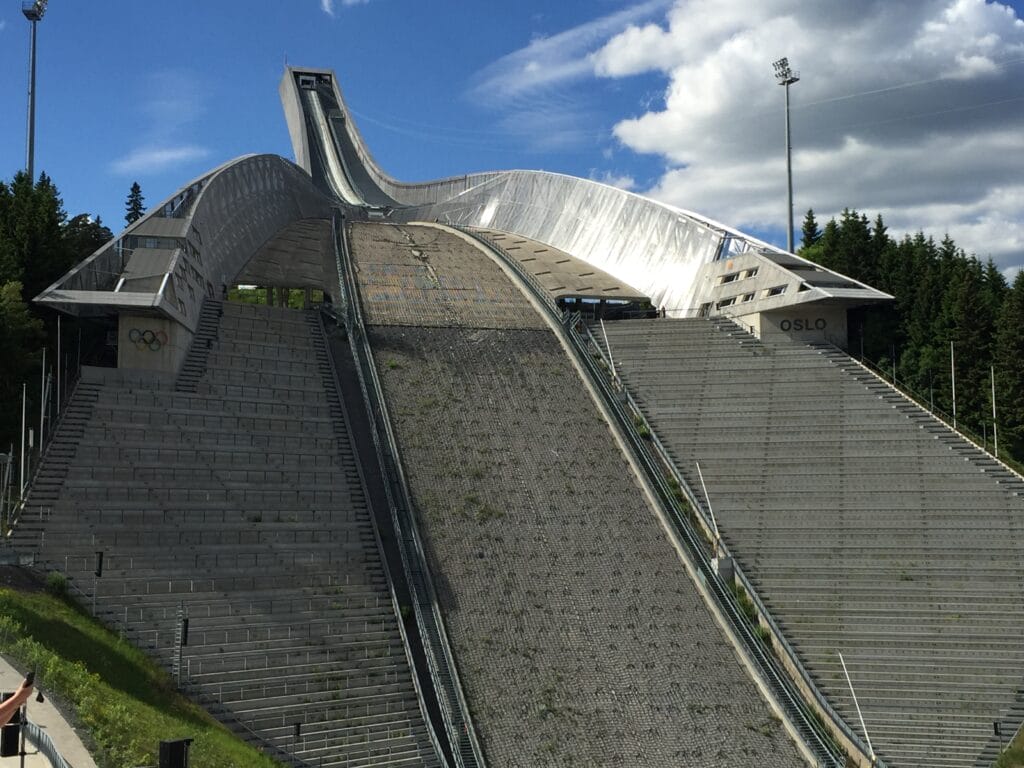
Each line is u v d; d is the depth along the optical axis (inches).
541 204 3472.0
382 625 1568.7
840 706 1521.9
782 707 1509.6
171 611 1440.7
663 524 1863.9
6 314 1723.7
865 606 1680.6
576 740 1428.4
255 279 2522.1
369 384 2129.7
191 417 1804.9
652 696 1518.2
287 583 1581.0
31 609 1256.2
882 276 2613.2
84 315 1925.4
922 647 1606.8
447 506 1830.7
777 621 1669.5
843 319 2378.2
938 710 1508.4
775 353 2306.8
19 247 2020.2
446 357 2287.2
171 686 1305.4
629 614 1664.6
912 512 1840.6
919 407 2090.3
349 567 1652.3
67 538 1478.8
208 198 2381.9
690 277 2701.8
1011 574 1713.8
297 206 3395.7
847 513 1854.1
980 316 2292.1
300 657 1461.6
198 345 2031.3
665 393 2212.1
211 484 1689.2
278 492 1733.5
